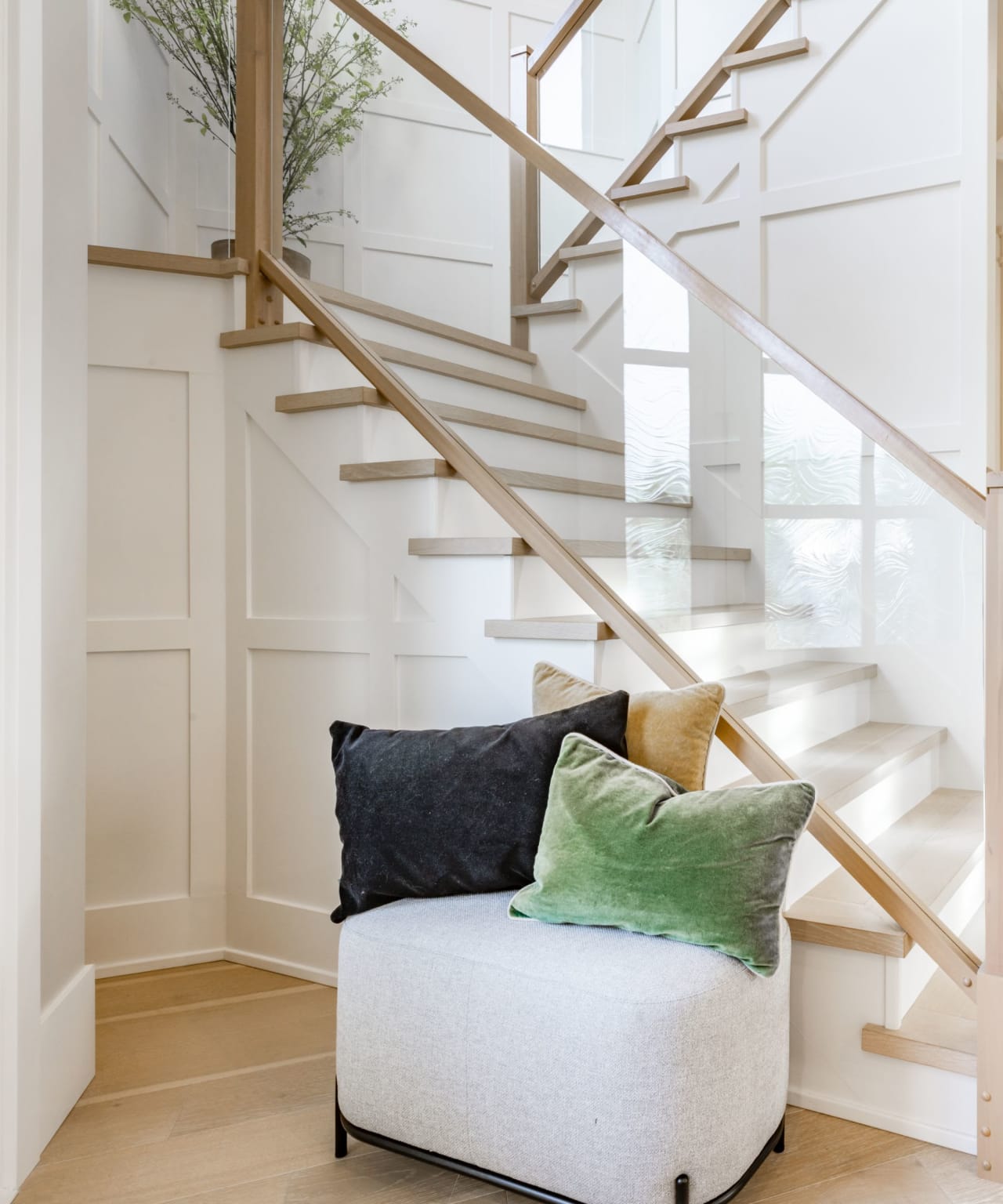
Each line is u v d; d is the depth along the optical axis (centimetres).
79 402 204
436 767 185
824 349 335
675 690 199
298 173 304
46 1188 169
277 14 289
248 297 280
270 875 273
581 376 275
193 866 277
